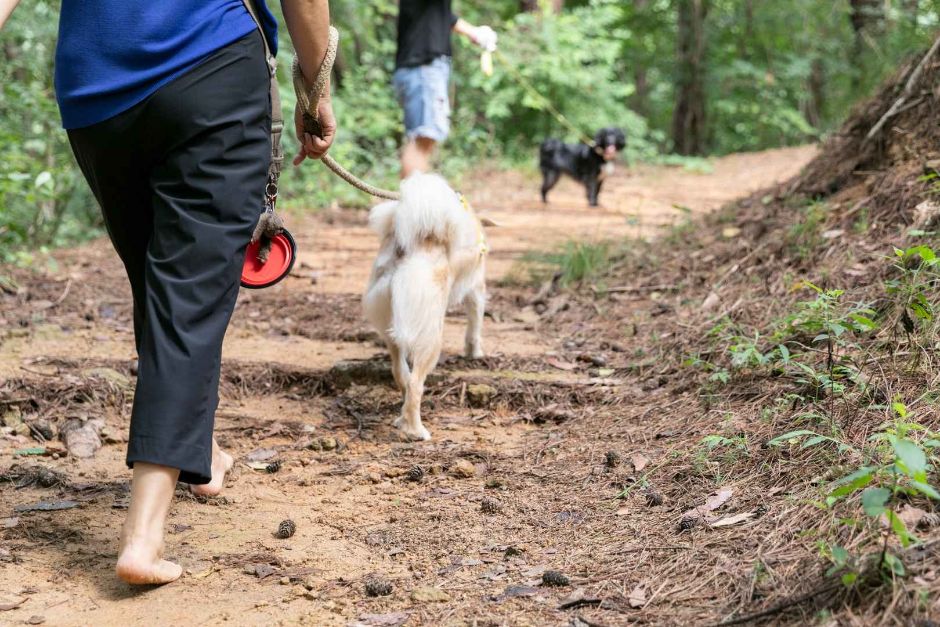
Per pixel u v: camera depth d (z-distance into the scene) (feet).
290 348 15.80
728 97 80.23
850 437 9.26
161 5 7.97
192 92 7.92
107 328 16.62
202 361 7.83
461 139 52.60
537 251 22.29
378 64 48.39
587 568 8.11
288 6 8.68
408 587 8.04
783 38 79.97
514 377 14.02
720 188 42.16
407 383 12.39
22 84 26.94
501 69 55.77
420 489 10.51
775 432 10.07
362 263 23.17
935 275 11.85
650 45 84.74
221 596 7.92
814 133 75.61
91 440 11.74
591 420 12.30
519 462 11.20
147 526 7.77
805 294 13.76
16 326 16.12
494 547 8.79
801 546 7.60
